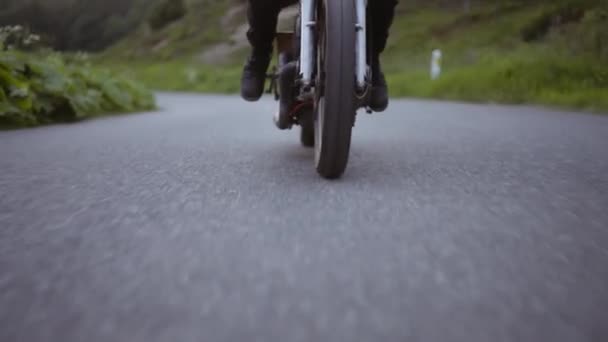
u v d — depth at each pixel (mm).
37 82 5301
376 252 1167
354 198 1736
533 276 1033
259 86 2611
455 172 2270
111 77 7691
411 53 22797
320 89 2049
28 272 1034
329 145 1979
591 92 7840
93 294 922
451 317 836
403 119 5715
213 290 938
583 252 1194
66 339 757
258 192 1830
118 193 1813
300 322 812
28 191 1851
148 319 823
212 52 36625
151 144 3301
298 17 2301
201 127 4645
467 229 1374
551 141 3488
